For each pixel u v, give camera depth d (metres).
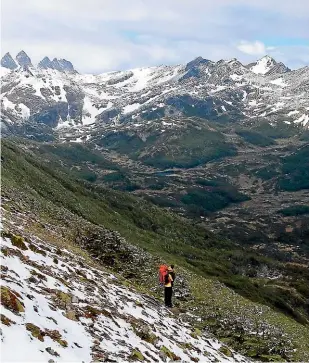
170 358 16.45
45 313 13.23
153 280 43.25
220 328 33.56
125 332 16.30
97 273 26.45
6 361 9.46
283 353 32.88
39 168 149.50
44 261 20.36
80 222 65.00
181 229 196.62
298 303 123.00
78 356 11.79
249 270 166.12
